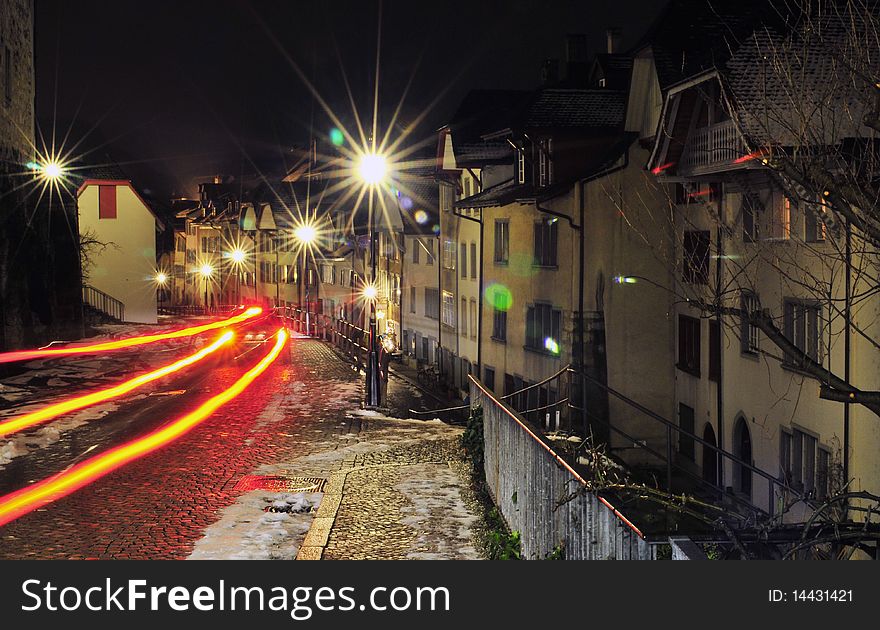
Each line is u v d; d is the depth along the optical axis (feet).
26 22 143.33
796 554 21.86
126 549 41.68
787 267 62.90
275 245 299.79
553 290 109.29
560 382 103.14
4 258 127.54
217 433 75.72
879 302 53.57
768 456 68.28
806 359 22.80
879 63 28.09
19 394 102.83
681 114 68.69
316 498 52.11
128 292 254.68
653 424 93.76
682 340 90.17
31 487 55.26
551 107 110.22
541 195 104.01
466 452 62.64
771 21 56.29
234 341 194.90
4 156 129.80
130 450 67.87
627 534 25.29
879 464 54.24
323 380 120.06
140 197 254.06
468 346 150.10
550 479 35.19
